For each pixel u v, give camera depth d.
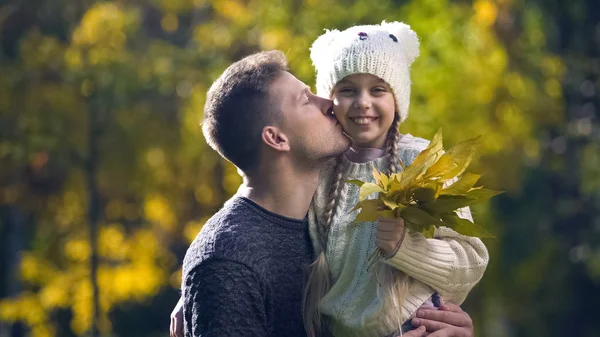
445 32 12.79
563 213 19.16
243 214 4.48
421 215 4.13
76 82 12.75
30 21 13.93
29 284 15.33
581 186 18.47
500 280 17.77
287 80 4.56
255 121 4.51
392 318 4.36
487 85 13.28
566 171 19.44
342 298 4.49
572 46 19.62
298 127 4.49
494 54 13.52
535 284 18.48
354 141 4.58
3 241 17.00
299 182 4.56
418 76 12.55
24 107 12.85
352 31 4.60
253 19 12.84
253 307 4.34
